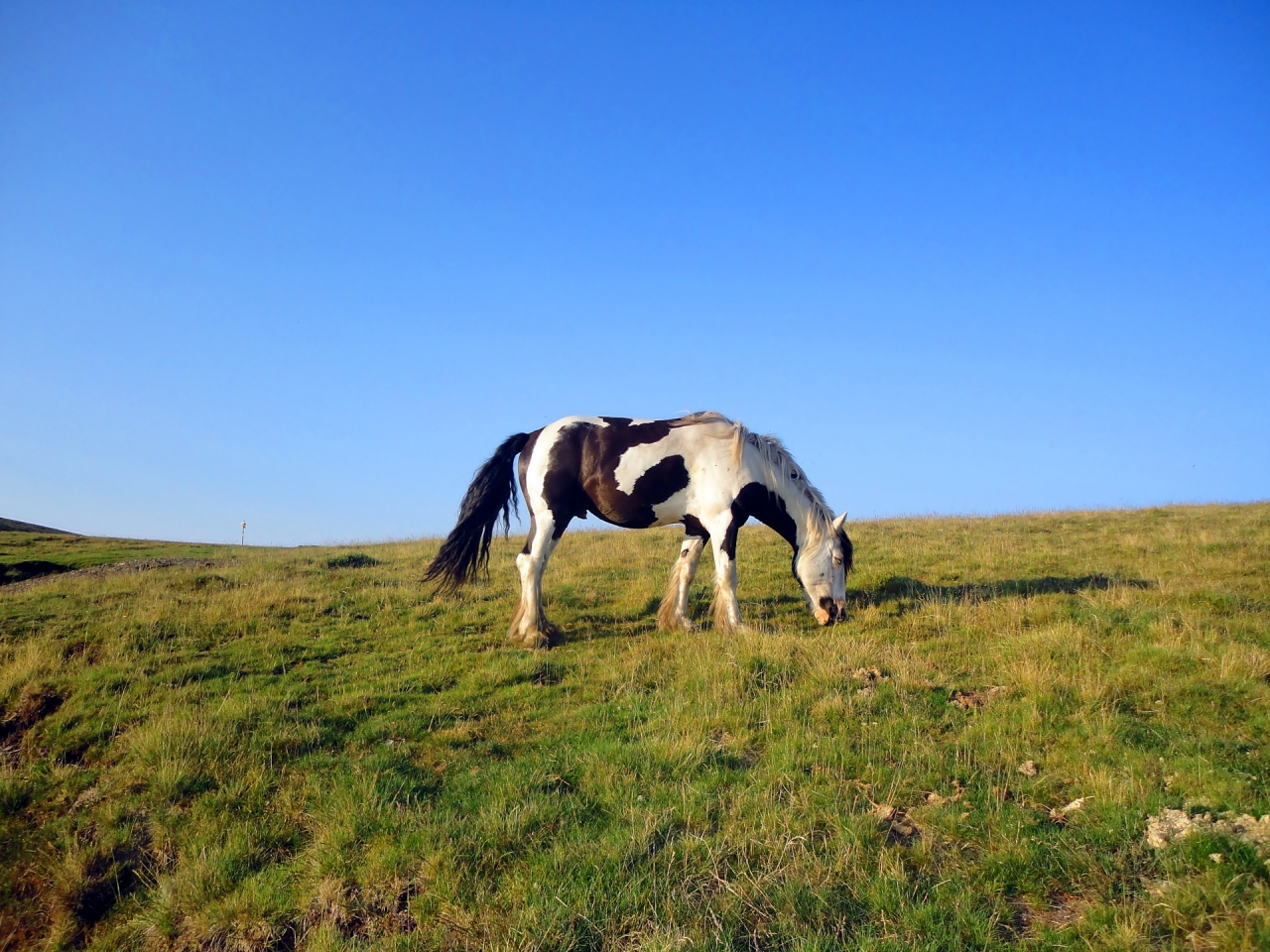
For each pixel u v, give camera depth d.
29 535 26.81
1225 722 6.18
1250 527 14.82
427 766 6.45
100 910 5.39
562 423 9.89
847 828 4.97
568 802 5.56
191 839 5.73
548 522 9.73
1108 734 5.95
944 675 7.45
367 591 12.17
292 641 9.96
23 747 7.61
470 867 4.93
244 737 6.94
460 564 10.09
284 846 5.61
